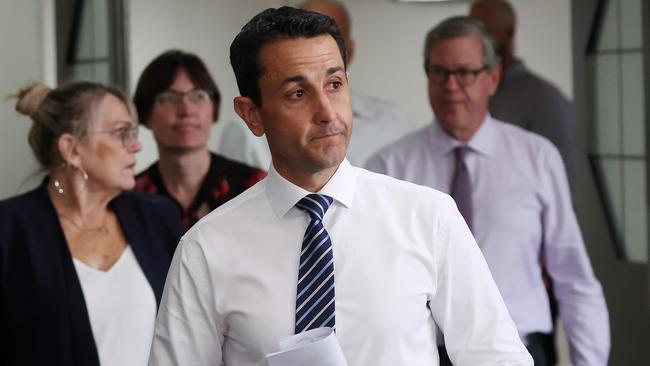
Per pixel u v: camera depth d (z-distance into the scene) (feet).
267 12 13.35
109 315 20.26
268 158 32.81
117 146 21.06
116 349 20.21
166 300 14.23
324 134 12.88
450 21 26.18
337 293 13.46
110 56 33.76
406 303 13.38
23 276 19.83
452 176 26.14
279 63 12.89
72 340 19.81
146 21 34.22
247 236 13.93
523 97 33.12
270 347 13.60
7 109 31.27
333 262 13.53
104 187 21.04
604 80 32.83
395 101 32.99
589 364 25.04
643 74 32.30
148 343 20.59
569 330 25.55
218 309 13.88
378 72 33.17
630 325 32.81
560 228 25.53
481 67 25.71
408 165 26.71
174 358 14.10
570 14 32.86
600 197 32.86
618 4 32.48
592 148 32.96
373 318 13.33
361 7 33.17
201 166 26.45
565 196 25.62
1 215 20.12
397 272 13.44
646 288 32.45
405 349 13.39
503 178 25.75
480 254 13.83
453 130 25.99
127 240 21.07
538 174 25.67
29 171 31.17
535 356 25.11
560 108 32.94
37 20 32.22
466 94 25.73
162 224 21.50
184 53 26.55
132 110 21.49
